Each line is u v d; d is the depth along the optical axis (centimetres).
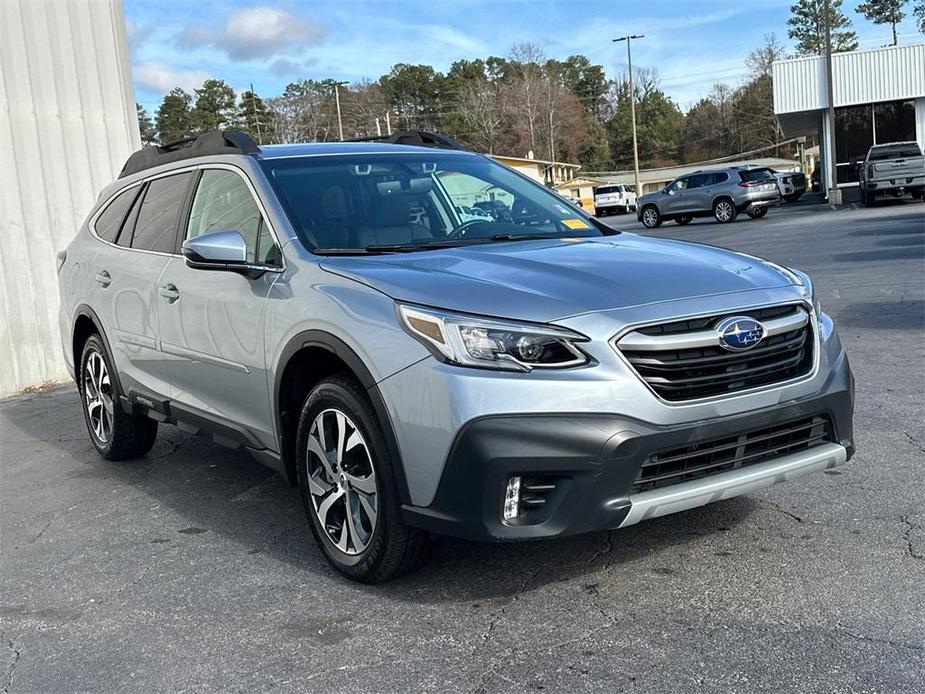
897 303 981
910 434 523
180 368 483
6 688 310
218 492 524
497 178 498
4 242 918
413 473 330
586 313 322
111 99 1020
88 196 993
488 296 331
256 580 388
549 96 11738
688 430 319
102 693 303
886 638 297
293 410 403
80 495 538
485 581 366
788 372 351
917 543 370
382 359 336
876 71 3369
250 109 11438
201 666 316
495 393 312
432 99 13425
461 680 293
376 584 370
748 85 11962
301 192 435
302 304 378
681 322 328
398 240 421
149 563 418
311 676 304
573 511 313
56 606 377
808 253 1559
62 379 969
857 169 3562
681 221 3061
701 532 398
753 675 281
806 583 342
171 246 500
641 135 12781
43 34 951
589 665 295
